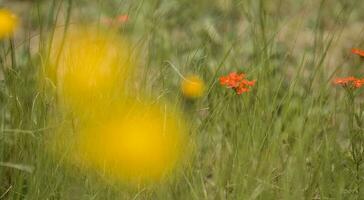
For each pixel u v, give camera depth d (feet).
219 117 22.89
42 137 20.03
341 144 23.62
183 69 23.49
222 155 21.80
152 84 22.47
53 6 22.25
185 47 27.04
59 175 20.04
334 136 21.68
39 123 20.35
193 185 20.70
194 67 24.07
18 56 28.91
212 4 32.50
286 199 19.63
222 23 30.76
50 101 21.13
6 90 21.68
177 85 23.32
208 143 22.30
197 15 32.09
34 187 19.67
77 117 20.83
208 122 22.13
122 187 20.17
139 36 25.02
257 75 23.76
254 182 20.31
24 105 21.16
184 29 30.96
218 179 20.84
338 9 36.19
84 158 20.35
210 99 23.26
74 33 23.45
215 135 23.12
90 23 23.97
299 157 20.48
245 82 21.18
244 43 29.07
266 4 26.84
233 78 21.20
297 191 19.86
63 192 19.79
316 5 34.96
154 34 23.82
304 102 22.90
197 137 21.71
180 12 32.09
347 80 21.67
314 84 24.76
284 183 20.13
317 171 20.58
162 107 21.36
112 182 20.01
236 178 20.12
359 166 21.93
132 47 23.16
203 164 21.91
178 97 22.08
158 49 24.39
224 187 20.86
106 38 22.02
